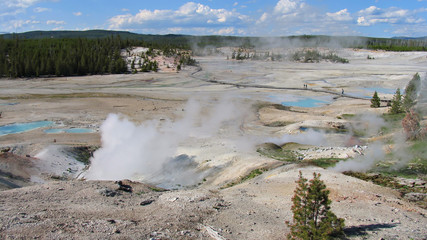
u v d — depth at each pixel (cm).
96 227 1577
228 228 1639
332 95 8225
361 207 1905
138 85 9681
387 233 1534
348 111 6103
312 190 1399
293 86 9606
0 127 5041
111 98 7438
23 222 1602
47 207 1891
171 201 2078
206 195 2216
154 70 12862
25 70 10781
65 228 1555
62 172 3362
